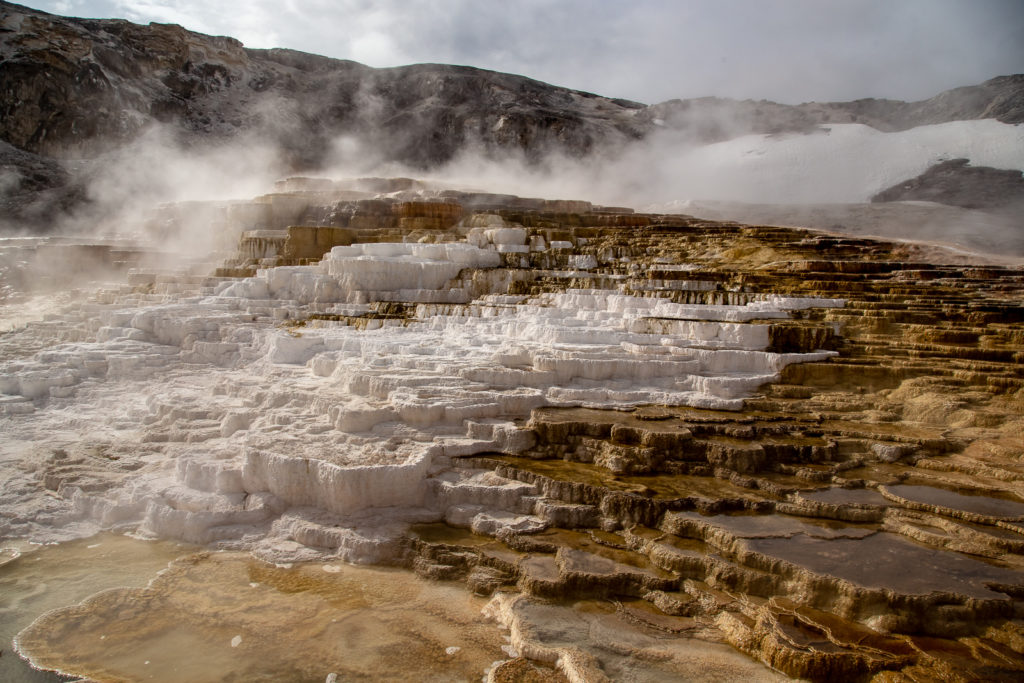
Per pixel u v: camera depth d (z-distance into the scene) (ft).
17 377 38.93
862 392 31.96
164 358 42.93
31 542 24.21
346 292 50.42
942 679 15.65
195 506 24.66
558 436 26.81
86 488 26.63
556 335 37.17
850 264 49.67
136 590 21.13
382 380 30.86
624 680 16.39
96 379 40.70
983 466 24.45
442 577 21.15
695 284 44.88
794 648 16.66
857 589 17.74
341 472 23.18
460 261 52.54
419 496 24.26
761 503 22.25
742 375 32.89
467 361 34.32
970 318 36.96
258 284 52.60
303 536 23.00
